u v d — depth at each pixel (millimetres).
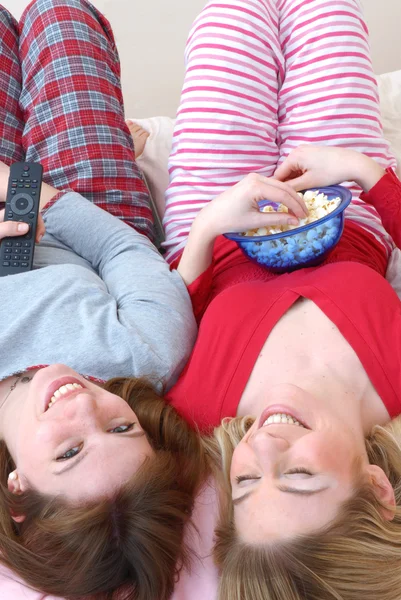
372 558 757
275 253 1059
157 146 1622
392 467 915
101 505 817
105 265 1234
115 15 2010
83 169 1361
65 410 875
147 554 819
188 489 940
